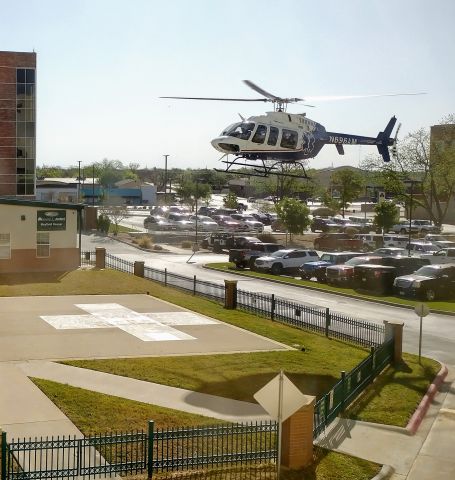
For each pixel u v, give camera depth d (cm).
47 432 1284
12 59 7075
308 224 6328
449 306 3162
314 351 2119
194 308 2788
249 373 1792
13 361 1817
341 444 1382
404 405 1645
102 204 11781
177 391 1603
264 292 3553
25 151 7188
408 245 5019
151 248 5712
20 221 3700
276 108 3350
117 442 1152
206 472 1162
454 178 7300
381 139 3978
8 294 2958
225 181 17962
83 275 3575
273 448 1274
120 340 2141
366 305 3216
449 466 1315
